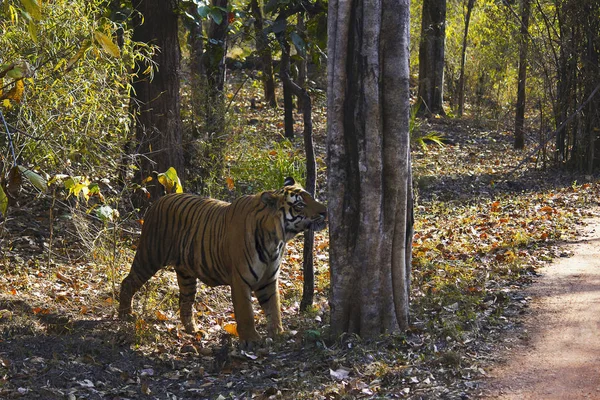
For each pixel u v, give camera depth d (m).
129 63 9.19
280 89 27.72
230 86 23.81
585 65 15.69
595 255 8.99
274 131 19.86
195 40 14.06
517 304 7.12
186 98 12.90
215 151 12.62
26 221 9.77
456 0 28.33
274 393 5.38
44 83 7.66
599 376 5.30
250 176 13.24
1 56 7.36
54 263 8.71
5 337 6.15
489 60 24.19
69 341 6.24
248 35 10.38
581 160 16.14
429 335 6.27
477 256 9.44
